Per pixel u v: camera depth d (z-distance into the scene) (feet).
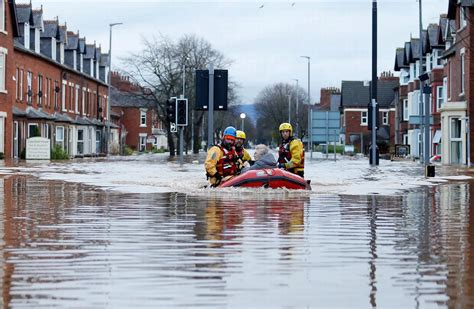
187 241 32.27
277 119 488.44
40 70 206.80
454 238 33.99
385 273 25.27
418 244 31.96
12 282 23.56
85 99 263.90
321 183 77.77
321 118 198.59
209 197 56.13
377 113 154.20
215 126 355.77
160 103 272.10
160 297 21.72
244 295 22.03
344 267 26.30
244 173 61.93
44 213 44.29
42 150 177.06
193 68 276.00
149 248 30.27
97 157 228.63
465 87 160.35
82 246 30.73
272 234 34.73
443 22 201.98
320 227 37.65
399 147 249.34
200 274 24.93
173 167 126.21
